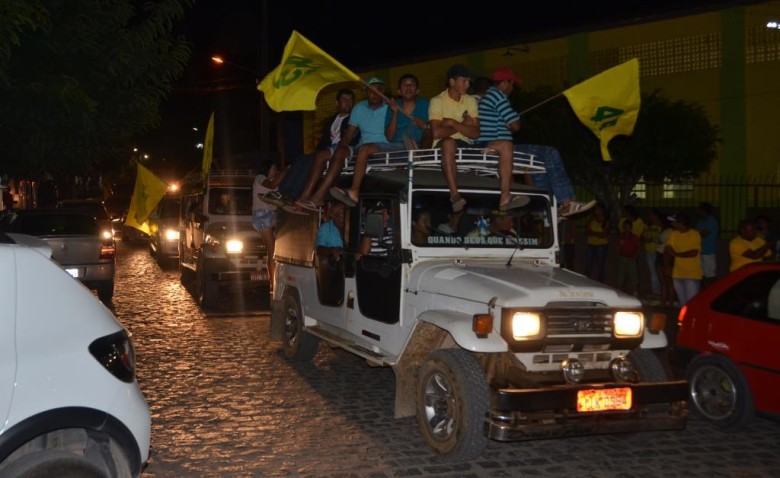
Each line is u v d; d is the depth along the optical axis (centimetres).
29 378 394
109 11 899
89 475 401
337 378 909
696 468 624
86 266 1448
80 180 2902
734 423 707
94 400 409
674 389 620
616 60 2367
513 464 628
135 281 1917
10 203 2267
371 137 861
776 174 2089
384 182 753
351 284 813
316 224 908
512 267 712
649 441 691
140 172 1391
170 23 932
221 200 1526
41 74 803
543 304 617
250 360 1001
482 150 752
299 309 962
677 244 1227
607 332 639
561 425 586
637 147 1941
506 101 796
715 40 2172
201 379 898
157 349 1066
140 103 942
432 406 642
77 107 825
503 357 634
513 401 573
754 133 2119
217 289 1447
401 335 710
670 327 1264
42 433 394
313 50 794
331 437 690
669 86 2255
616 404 602
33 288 409
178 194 2316
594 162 2019
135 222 1404
